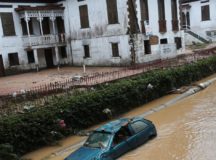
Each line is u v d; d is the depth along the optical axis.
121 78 24.89
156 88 24.27
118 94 20.89
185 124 17.92
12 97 19.94
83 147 13.80
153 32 35.53
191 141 15.27
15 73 36.16
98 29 35.75
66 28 39.19
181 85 27.20
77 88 22.02
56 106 17.81
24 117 16.19
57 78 29.48
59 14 38.69
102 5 34.75
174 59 33.38
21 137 15.63
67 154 15.30
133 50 33.16
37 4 38.41
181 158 13.54
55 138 16.94
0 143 14.84
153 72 26.00
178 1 39.41
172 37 38.53
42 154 15.69
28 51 37.47
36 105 18.38
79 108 18.42
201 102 22.34
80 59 38.47
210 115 19.02
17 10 35.97
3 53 35.19
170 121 18.86
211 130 16.42
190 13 54.75
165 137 16.08
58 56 39.34
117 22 33.84
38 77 31.77
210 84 28.28
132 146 14.45
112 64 35.09
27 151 15.90
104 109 19.72
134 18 33.19
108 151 13.30
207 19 52.75
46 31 39.44
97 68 34.94
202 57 34.19
